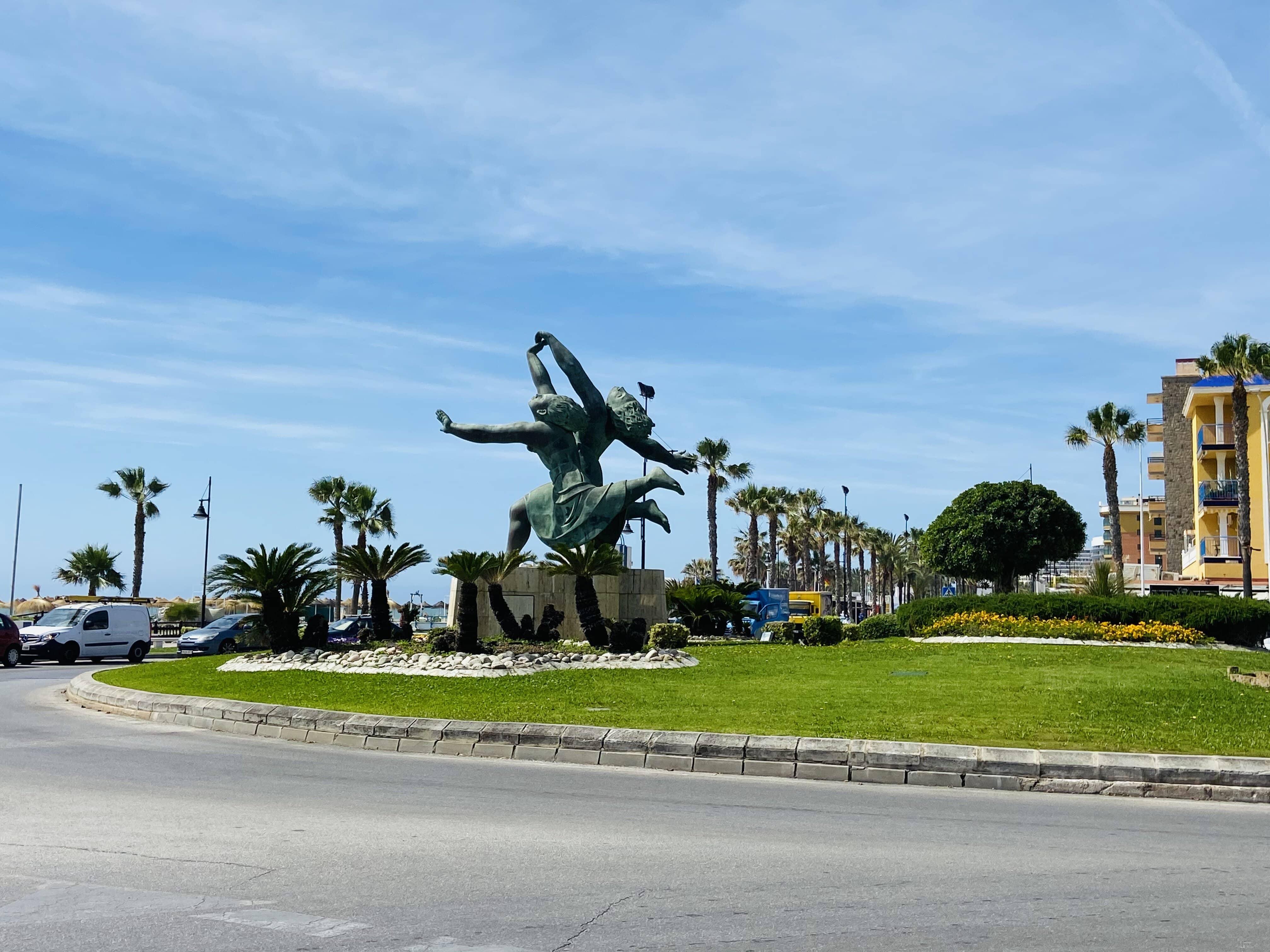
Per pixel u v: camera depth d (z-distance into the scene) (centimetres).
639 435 3112
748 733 1303
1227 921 575
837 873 684
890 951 521
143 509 6525
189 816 864
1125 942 537
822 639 3020
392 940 535
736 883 655
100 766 1153
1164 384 6575
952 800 1005
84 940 534
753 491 7450
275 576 2467
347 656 2286
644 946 528
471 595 2305
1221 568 5078
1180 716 1441
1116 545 5216
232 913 582
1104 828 860
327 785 1048
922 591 11681
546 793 1011
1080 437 5384
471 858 718
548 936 543
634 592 3122
